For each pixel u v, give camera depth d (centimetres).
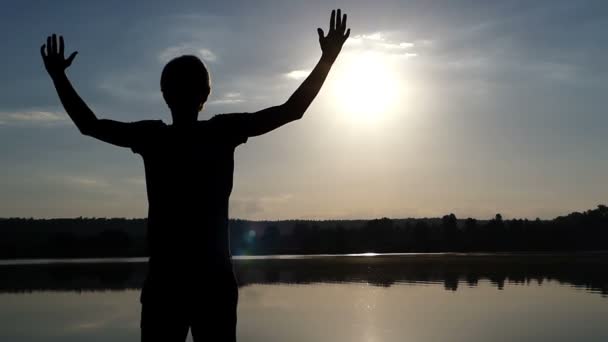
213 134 409
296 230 15050
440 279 4981
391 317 2777
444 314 2875
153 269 397
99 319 2855
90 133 411
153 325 393
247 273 5934
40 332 2511
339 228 14825
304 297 3631
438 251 13500
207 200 400
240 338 2262
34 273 6334
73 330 2556
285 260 9231
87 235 12838
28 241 12356
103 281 5175
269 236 14388
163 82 419
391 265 7306
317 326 2528
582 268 6397
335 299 3512
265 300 3475
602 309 3059
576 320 2694
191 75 414
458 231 14162
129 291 4222
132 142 411
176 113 419
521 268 6462
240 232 14375
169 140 407
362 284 4528
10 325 2694
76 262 9288
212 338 395
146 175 409
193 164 401
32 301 3647
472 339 2247
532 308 3100
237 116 415
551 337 2292
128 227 14038
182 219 396
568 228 13925
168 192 399
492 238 13925
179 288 389
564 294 3772
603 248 13250
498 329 2464
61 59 418
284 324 2575
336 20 429
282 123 416
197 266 391
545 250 13375
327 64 423
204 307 392
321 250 14312
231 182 414
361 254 12331
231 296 398
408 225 14975
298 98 417
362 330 2428
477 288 4194
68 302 3566
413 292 3922
